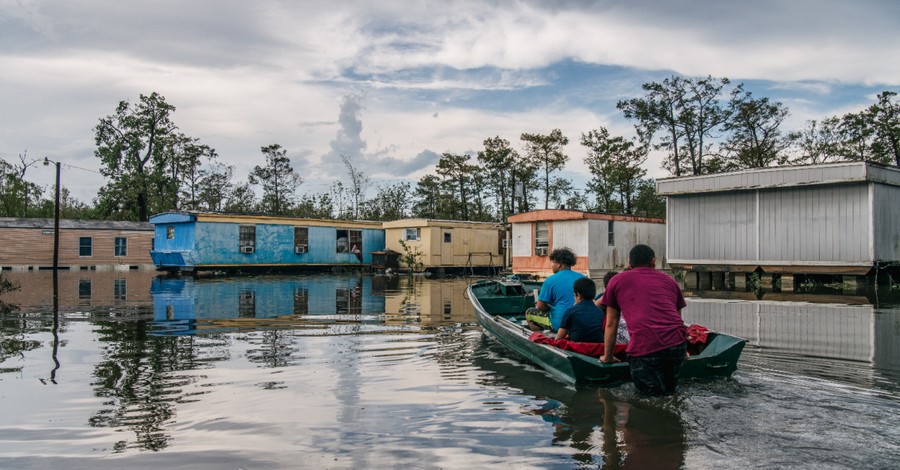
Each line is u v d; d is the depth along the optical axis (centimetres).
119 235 3394
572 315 602
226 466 357
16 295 1504
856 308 1154
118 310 1173
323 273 2875
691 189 1956
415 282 2175
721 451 376
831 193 1670
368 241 3180
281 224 2847
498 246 3191
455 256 2980
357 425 435
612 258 2325
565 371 556
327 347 757
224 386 551
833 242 1661
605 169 3316
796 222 1739
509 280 1185
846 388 525
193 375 596
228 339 819
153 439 407
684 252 2006
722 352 544
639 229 2458
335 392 530
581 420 441
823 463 356
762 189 1809
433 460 365
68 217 4431
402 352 721
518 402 492
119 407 483
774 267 1788
